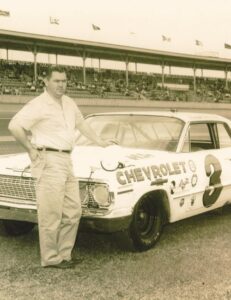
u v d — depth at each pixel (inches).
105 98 1694.1
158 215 202.1
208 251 198.2
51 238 173.8
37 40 1616.6
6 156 222.5
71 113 174.2
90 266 179.2
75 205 175.5
